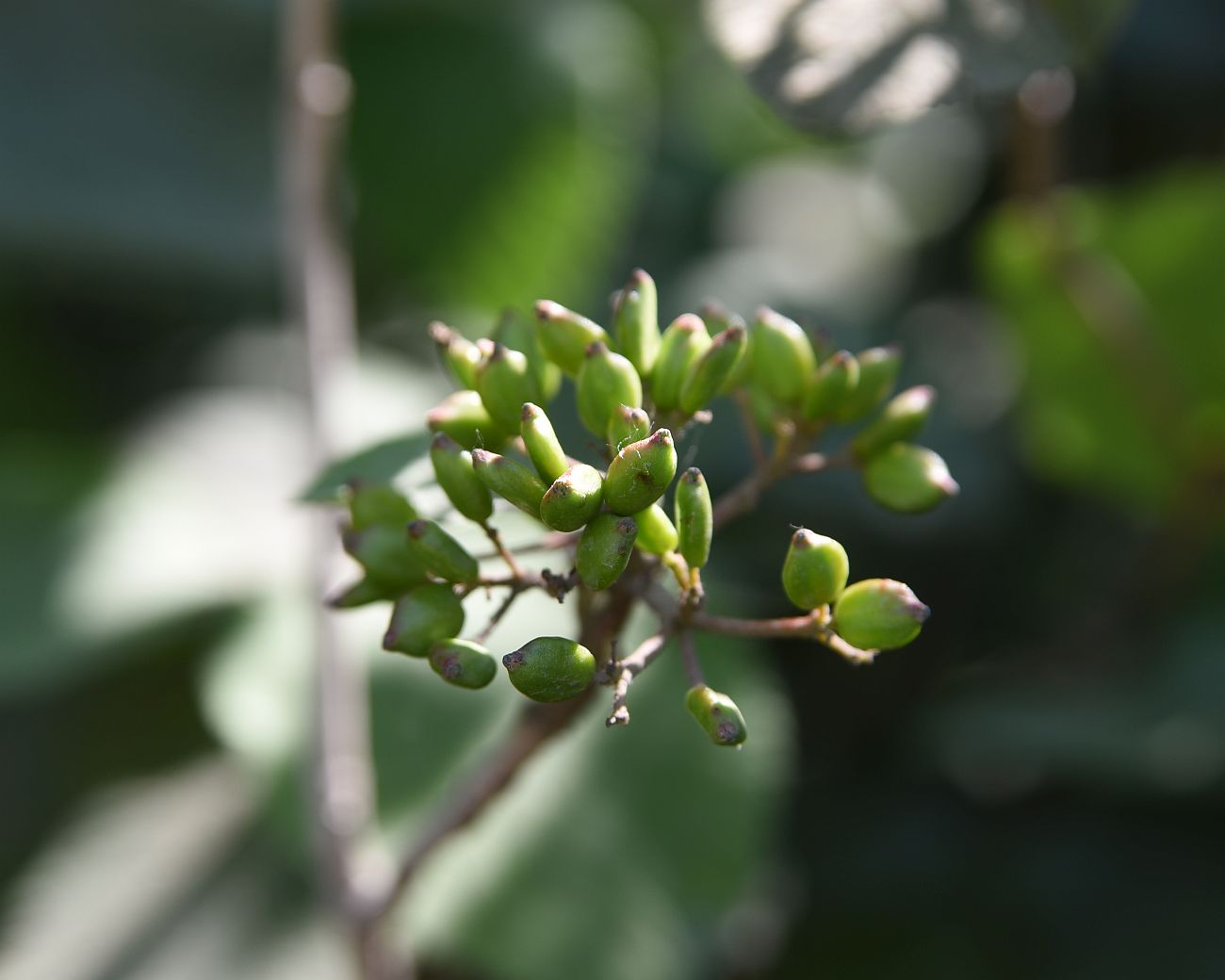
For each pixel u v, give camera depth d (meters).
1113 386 0.54
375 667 0.45
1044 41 0.35
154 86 0.63
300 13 0.42
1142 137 0.64
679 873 0.44
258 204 0.62
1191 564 0.55
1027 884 0.56
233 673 0.47
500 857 0.43
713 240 0.73
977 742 0.53
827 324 0.65
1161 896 0.54
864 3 0.35
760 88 0.35
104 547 0.52
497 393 0.33
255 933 0.47
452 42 0.64
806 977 0.53
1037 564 0.61
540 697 0.31
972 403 0.63
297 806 0.44
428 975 0.44
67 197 0.59
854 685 0.59
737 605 0.50
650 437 0.30
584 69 0.65
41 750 0.53
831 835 0.57
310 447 0.41
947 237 0.69
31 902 0.49
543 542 0.33
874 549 0.59
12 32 0.61
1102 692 0.55
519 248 0.64
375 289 0.64
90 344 0.64
